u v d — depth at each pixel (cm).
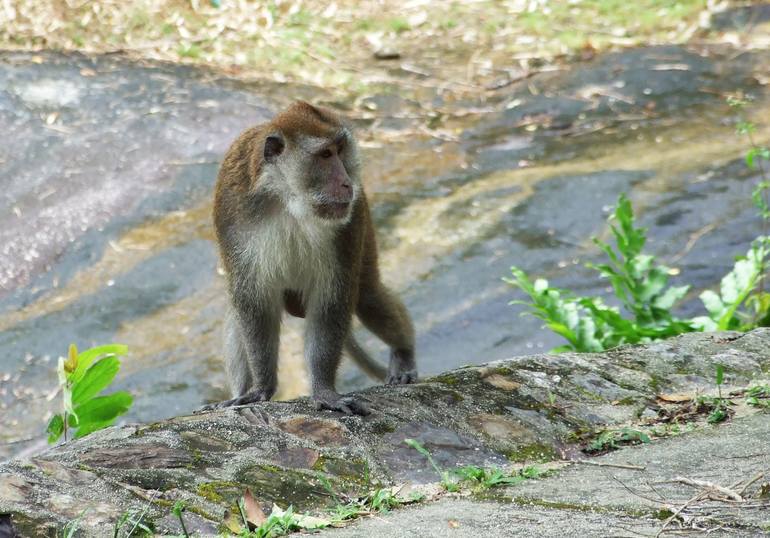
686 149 1884
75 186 1728
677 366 815
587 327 1104
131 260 1602
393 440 648
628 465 614
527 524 500
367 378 1410
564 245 1617
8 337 1458
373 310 952
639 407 734
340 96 2128
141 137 1847
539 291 1134
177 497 541
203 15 2355
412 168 1869
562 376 772
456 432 667
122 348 792
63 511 509
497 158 1902
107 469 567
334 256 808
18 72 1988
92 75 2020
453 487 582
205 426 636
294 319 1548
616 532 480
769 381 793
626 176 1784
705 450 631
